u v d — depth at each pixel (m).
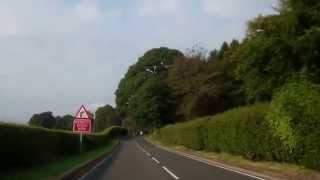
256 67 30.75
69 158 35.50
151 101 106.94
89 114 35.72
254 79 31.55
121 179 22.25
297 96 21.30
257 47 29.66
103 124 176.50
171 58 119.75
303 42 27.45
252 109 32.16
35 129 26.89
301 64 28.67
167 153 50.28
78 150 45.50
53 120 119.88
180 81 79.19
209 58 80.06
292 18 28.58
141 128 133.25
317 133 20.30
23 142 24.08
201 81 75.69
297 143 21.61
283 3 29.83
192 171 26.12
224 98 75.31
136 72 122.69
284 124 21.80
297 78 26.84
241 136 32.91
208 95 74.56
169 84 89.94
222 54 80.44
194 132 52.09
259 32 30.55
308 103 20.88
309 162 21.20
